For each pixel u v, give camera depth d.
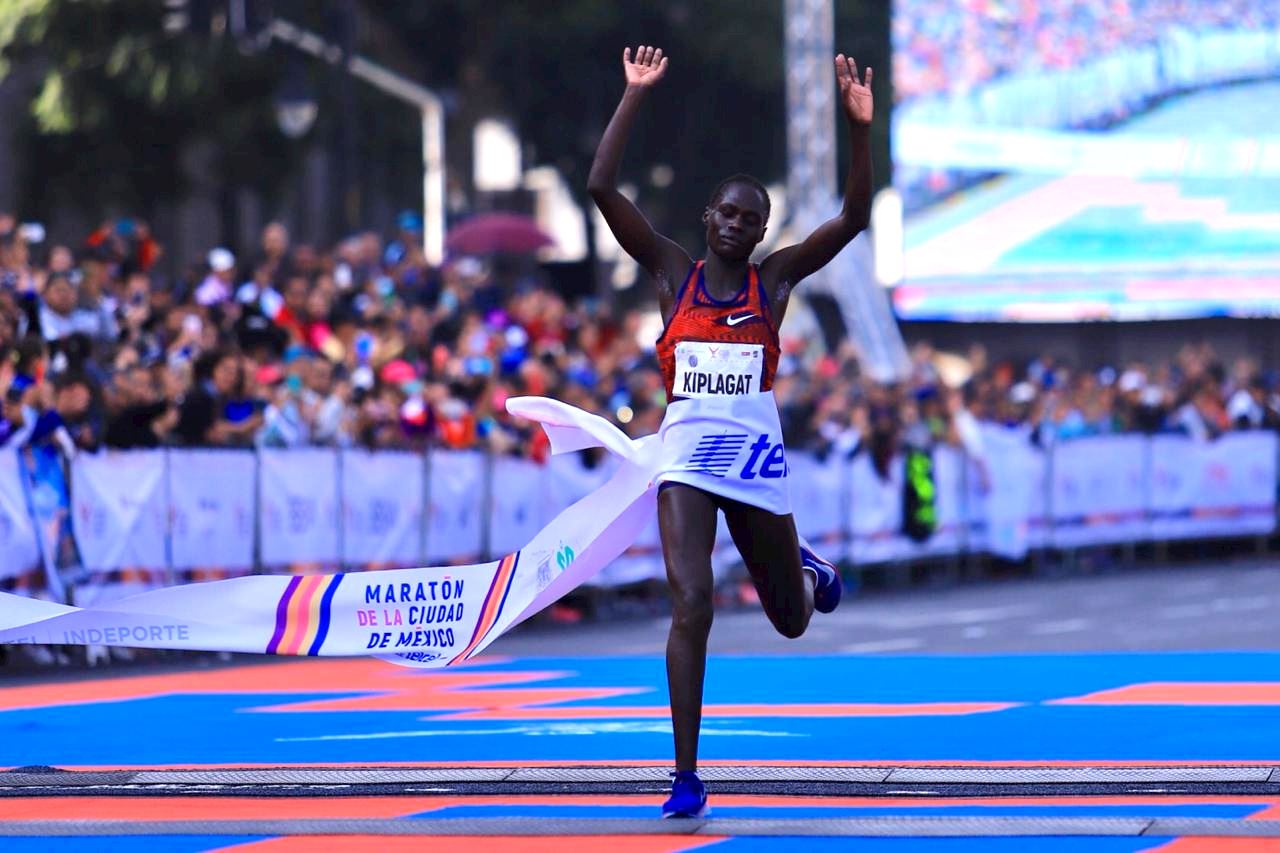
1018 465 80.25
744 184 23.03
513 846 20.91
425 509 56.81
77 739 31.44
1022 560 82.19
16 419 45.12
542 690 39.06
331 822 22.19
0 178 121.12
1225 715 32.44
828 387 78.31
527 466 61.12
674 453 22.97
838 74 23.23
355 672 44.12
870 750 28.61
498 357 69.12
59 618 24.31
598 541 24.17
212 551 50.12
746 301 23.02
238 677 43.09
